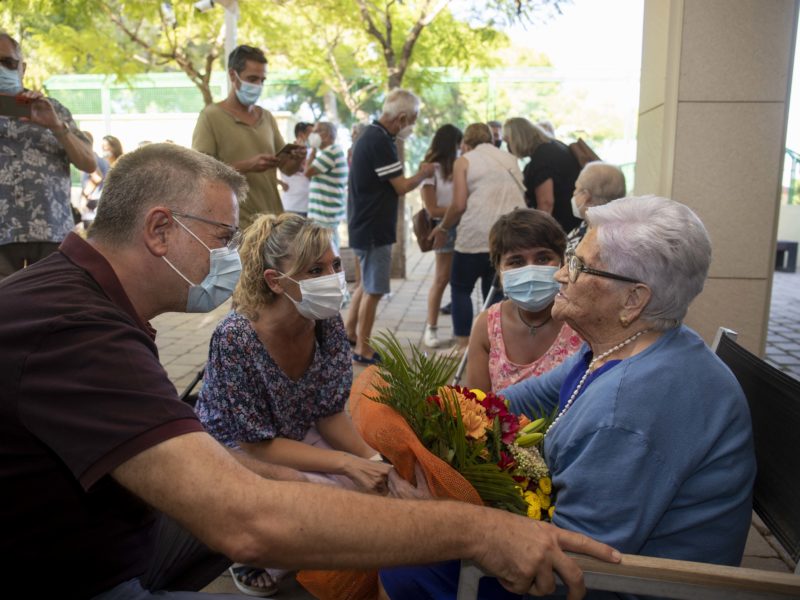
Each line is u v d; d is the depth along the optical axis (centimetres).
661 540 161
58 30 1089
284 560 127
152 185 164
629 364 163
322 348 268
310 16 1142
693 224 165
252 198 479
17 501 141
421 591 189
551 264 264
